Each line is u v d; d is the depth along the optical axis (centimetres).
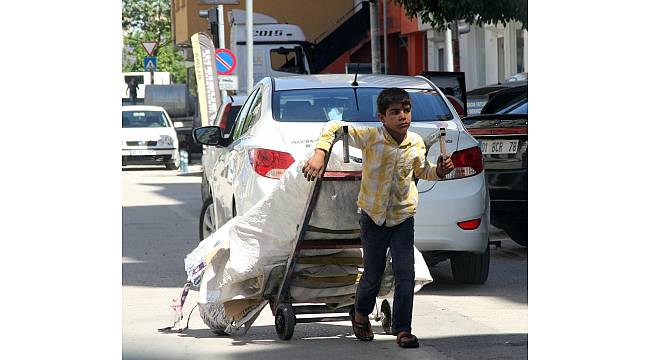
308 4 11338
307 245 1764
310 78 2370
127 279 2511
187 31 11506
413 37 9219
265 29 7350
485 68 8106
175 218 4072
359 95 2269
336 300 1827
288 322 1781
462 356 1661
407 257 1702
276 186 1745
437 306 2136
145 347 1758
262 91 2348
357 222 1753
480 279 2405
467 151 2256
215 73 6281
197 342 1800
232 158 2370
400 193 1684
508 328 1895
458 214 2239
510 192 2805
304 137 2155
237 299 1802
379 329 1888
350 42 9600
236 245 1769
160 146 7588
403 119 1659
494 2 4372
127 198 5062
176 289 2361
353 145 1669
